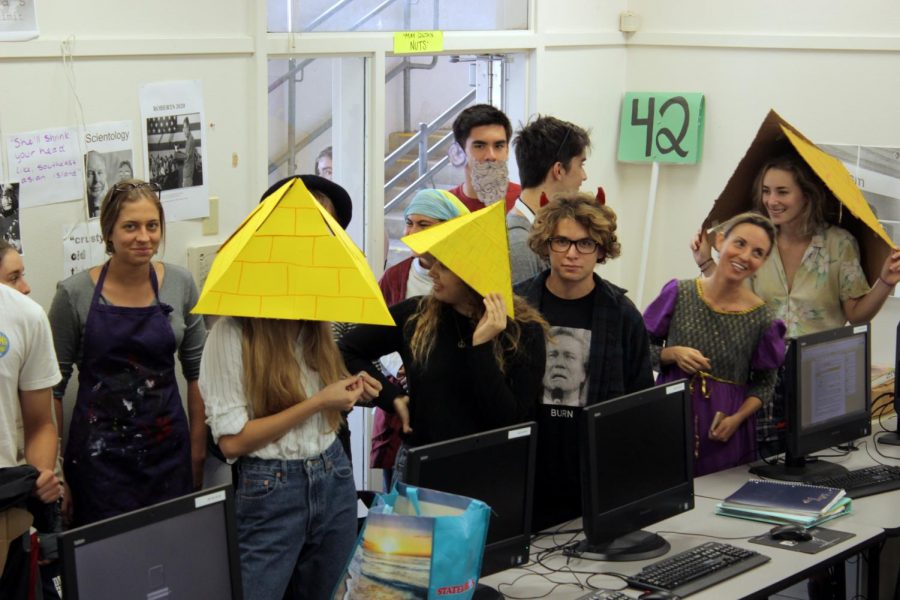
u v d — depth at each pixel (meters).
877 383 4.27
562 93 5.10
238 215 3.85
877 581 3.60
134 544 2.04
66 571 1.93
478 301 2.78
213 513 2.17
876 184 4.81
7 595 2.57
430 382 2.79
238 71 3.77
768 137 3.64
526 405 2.83
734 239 3.33
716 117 5.20
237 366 2.57
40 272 3.22
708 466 3.48
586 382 2.97
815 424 3.49
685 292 3.45
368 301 2.48
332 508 2.67
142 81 3.45
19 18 3.08
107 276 3.09
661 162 5.33
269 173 4.11
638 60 5.38
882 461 3.68
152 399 3.12
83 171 3.30
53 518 2.90
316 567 2.71
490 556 2.58
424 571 2.19
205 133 3.68
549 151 3.43
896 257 3.59
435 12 4.55
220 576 2.18
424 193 3.28
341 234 2.61
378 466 3.44
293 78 4.11
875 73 4.77
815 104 4.92
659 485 2.93
